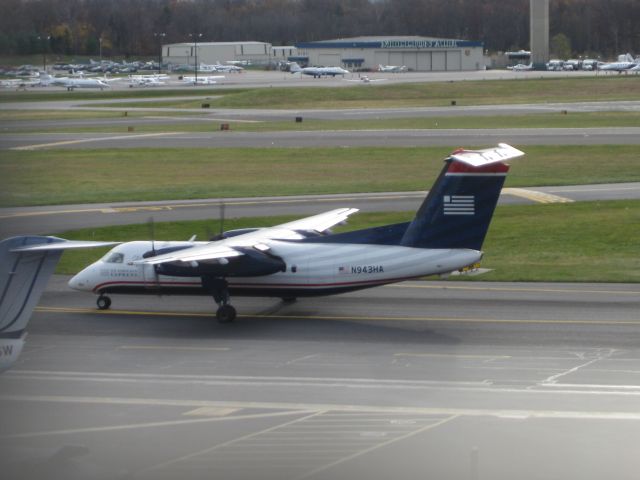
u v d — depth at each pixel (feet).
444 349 338.54
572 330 366.02
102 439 242.37
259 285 393.91
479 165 364.38
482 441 240.53
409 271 380.37
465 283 466.70
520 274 483.51
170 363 323.57
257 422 257.55
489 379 298.56
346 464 224.53
